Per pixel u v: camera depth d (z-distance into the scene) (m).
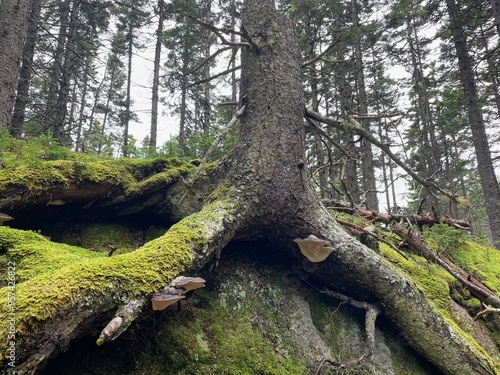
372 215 5.39
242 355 2.56
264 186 3.12
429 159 15.50
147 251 2.28
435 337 3.11
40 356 1.57
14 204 2.90
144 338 2.27
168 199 3.63
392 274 3.19
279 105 3.46
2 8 6.11
